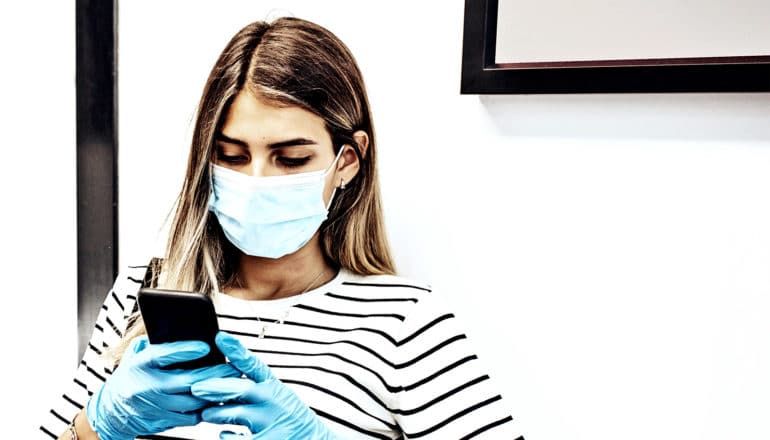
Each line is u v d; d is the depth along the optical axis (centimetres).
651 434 86
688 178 82
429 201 94
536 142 88
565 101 86
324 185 76
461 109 91
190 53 105
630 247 85
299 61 73
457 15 90
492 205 91
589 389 88
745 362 81
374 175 84
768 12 76
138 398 63
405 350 76
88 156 111
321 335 78
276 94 70
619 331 86
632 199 84
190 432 78
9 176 118
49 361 120
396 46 93
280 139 72
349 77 79
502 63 88
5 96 116
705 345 83
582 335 88
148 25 107
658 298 84
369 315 78
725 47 78
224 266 87
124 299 90
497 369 92
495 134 90
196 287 85
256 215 74
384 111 95
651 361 85
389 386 75
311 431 64
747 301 80
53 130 114
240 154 75
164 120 108
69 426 78
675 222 83
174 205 87
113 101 108
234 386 62
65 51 112
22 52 114
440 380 75
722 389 82
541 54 86
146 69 108
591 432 88
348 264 85
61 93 113
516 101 88
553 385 90
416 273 96
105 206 111
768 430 81
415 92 93
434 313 79
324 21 97
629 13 82
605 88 82
